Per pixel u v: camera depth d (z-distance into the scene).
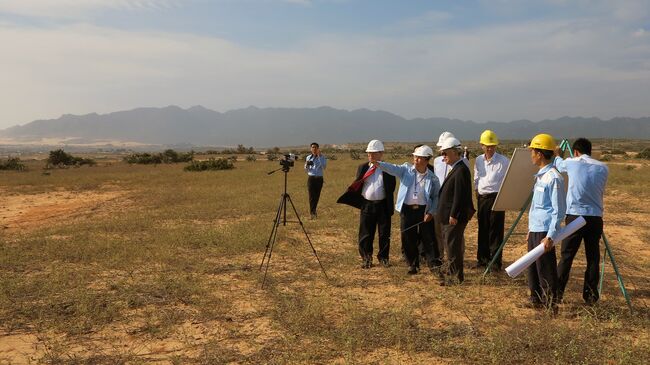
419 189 6.93
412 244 7.00
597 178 5.41
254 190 18.62
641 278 6.90
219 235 9.50
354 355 4.32
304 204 14.23
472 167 24.14
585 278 5.64
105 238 9.42
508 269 5.25
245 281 6.76
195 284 6.40
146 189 20.84
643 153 48.53
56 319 5.22
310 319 5.12
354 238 9.63
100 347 4.55
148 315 5.36
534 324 4.79
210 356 4.28
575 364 4.09
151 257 7.91
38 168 50.88
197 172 32.28
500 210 6.50
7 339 4.76
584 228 5.48
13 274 7.03
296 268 7.43
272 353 4.37
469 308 5.58
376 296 6.07
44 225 11.90
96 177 28.34
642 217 11.97
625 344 4.43
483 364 4.16
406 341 4.62
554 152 5.37
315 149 12.02
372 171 7.42
